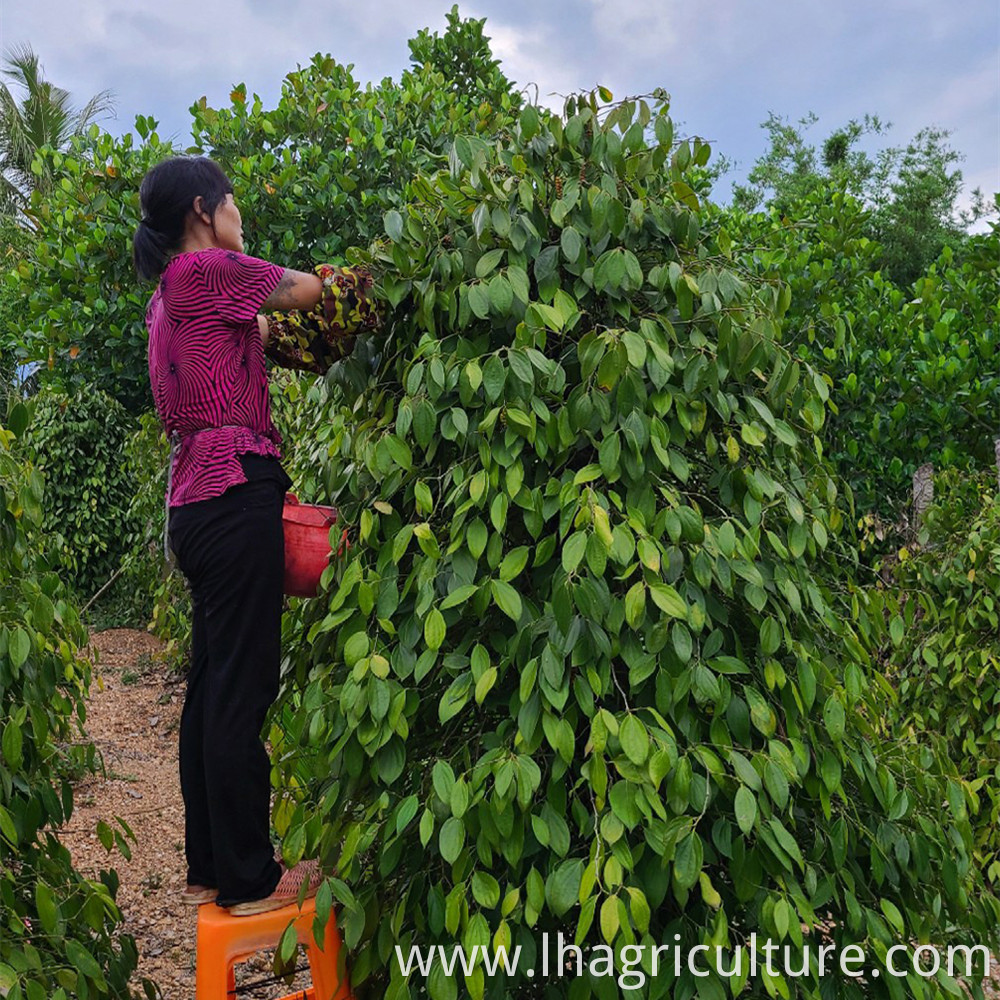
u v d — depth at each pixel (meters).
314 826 1.82
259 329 2.01
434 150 6.47
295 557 1.98
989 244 6.44
